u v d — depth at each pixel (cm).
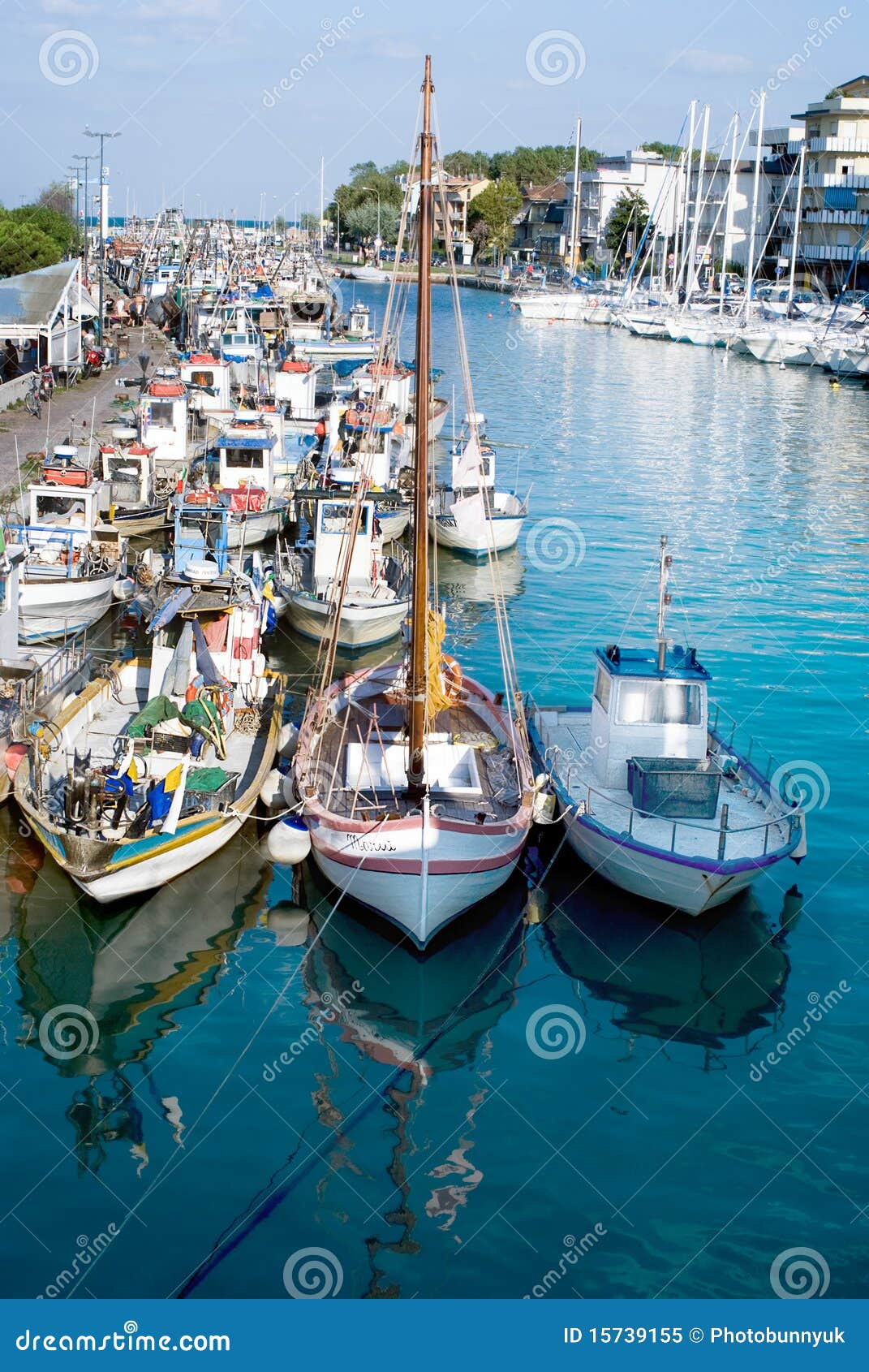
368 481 3731
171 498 4544
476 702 2758
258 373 6850
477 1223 1555
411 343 11131
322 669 3397
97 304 9094
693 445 7100
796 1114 1762
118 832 2158
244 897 2269
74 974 2025
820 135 13662
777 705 3184
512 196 18138
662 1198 1600
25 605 3362
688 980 2070
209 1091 1773
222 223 17350
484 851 2114
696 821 2273
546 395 8819
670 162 14938
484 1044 1902
